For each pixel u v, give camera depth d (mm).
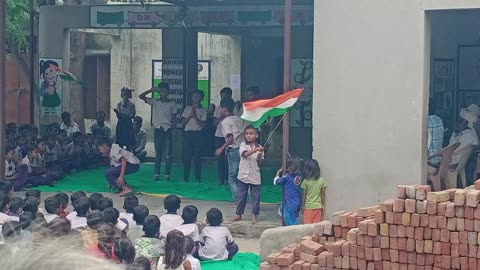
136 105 20547
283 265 6789
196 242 8000
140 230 7305
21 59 16656
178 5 14797
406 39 8727
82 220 7402
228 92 13203
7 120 17078
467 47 13219
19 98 17172
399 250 6246
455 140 10383
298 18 14234
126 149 12578
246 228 9555
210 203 11164
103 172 14391
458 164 10258
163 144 13406
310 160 8875
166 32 15820
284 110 8570
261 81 18125
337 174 9023
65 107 16250
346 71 8961
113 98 20328
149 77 20422
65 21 15539
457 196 5984
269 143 16031
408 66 8734
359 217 6730
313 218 8867
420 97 8703
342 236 6797
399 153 8781
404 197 6219
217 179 13555
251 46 18094
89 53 19812
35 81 16750
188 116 13180
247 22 14523
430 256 6133
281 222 9547
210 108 14727
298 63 15305
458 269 6035
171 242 6527
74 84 19125
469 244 5973
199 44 19703
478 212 5918
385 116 8828
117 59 20344
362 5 8859
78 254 1170
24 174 12016
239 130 10789
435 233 6094
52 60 15680
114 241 5246
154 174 13688
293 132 15516
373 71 8859
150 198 11562
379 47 8828
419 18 8672
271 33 17250
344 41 8953
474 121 10688
